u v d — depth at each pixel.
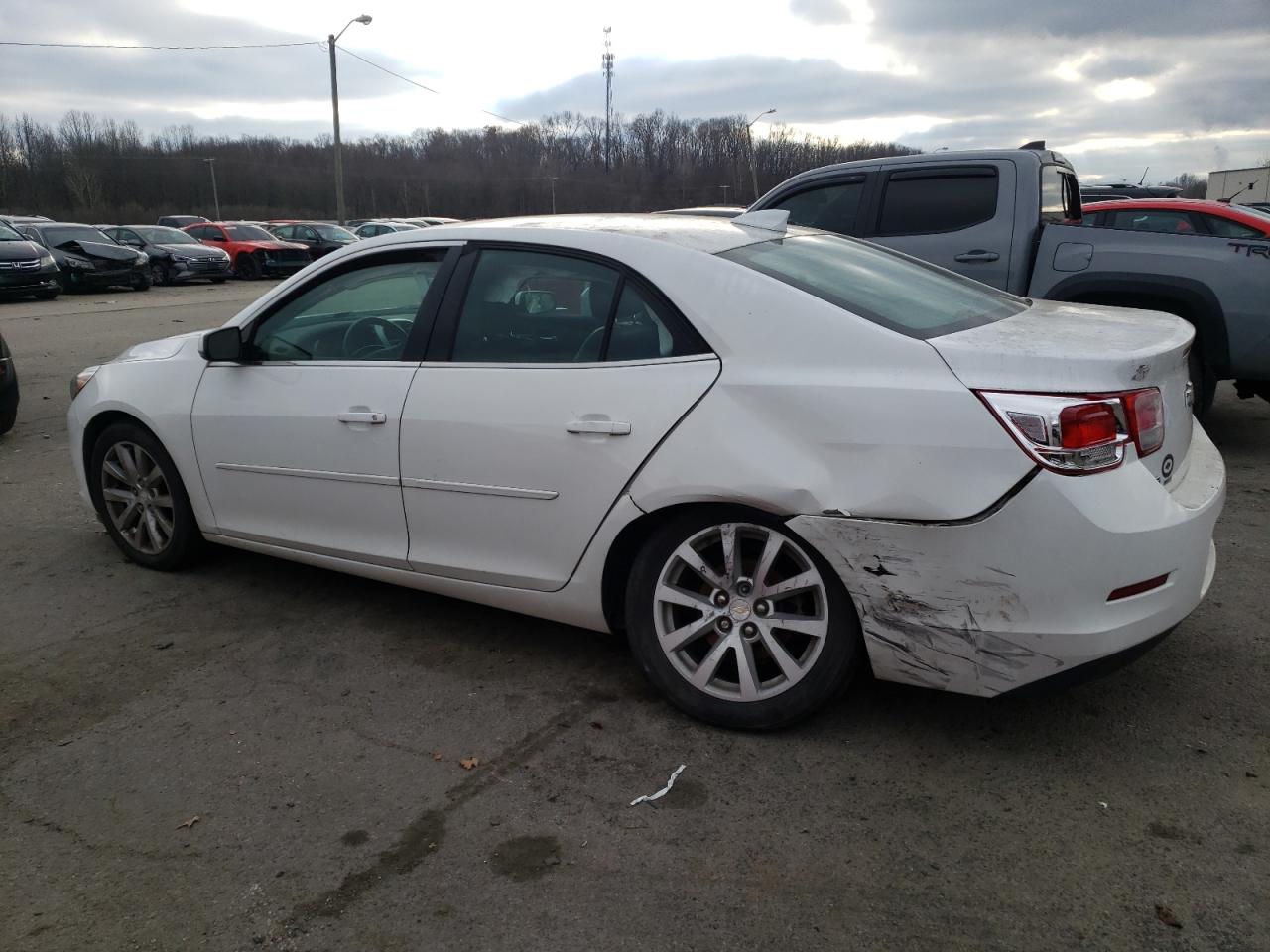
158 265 25.94
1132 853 2.51
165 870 2.54
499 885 2.46
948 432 2.63
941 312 3.17
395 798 2.83
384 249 3.78
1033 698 3.29
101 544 5.04
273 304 4.04
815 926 2.28
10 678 3.61
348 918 2.35
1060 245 6.46
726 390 2.94
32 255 19.86
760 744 3.07
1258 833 2.57
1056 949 2.19
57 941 2.30
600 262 3.26
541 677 3.56
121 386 4.49
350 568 3.93
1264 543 4.77
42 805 2.83
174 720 3.30
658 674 3.21
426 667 3.65
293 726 3.25
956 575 2.67
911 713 3.22
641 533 3.23
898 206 7.01
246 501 4.14
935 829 2.63
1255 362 6.07
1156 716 3.17
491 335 3.45
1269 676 3.41
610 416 3.11
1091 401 2.58
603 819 2.71
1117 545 2.58
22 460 6.83
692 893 2.41
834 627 2.91
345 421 3.70
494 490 3.38
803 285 3.06
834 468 2.77
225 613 4.16
